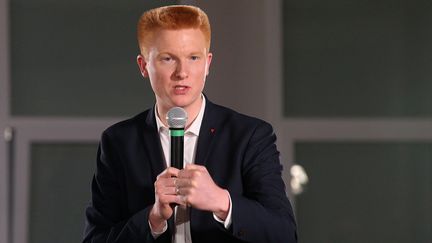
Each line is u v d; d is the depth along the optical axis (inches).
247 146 193.8
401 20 462.3
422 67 463.2
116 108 458.6
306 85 456.8
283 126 453.4
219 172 191.0
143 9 457.4
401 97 462.3
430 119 462.3
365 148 462.0
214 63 433.1
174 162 181.6
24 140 455.2
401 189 462.0
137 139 197.2
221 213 181.8
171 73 185.0
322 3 458.6
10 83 455.8
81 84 457.7
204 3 431.2
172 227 188.5
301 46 455.8
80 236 456.8
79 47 457.7
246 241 184.1
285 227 188.5
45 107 457.4
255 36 438.6
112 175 197.9
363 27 461.1
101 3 457.4
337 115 459.8
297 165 457.7
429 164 462.9
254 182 191.9
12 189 454.0
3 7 454.3
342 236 459.5
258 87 440.1
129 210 193.3
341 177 459.8
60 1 457.7
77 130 455.8
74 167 455.8
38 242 453.1
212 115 197.5
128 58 458.0
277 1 447.5
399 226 461.1
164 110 192.9
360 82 461.1
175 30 183.8
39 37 456.8
